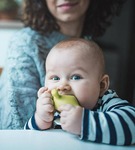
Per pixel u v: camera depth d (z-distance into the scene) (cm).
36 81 109
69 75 77
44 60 114
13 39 121
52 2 125
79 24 138
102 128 66
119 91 255
